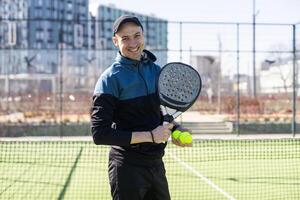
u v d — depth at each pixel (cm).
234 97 3128
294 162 1219
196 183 902
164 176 300
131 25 281
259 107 2916
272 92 3284
